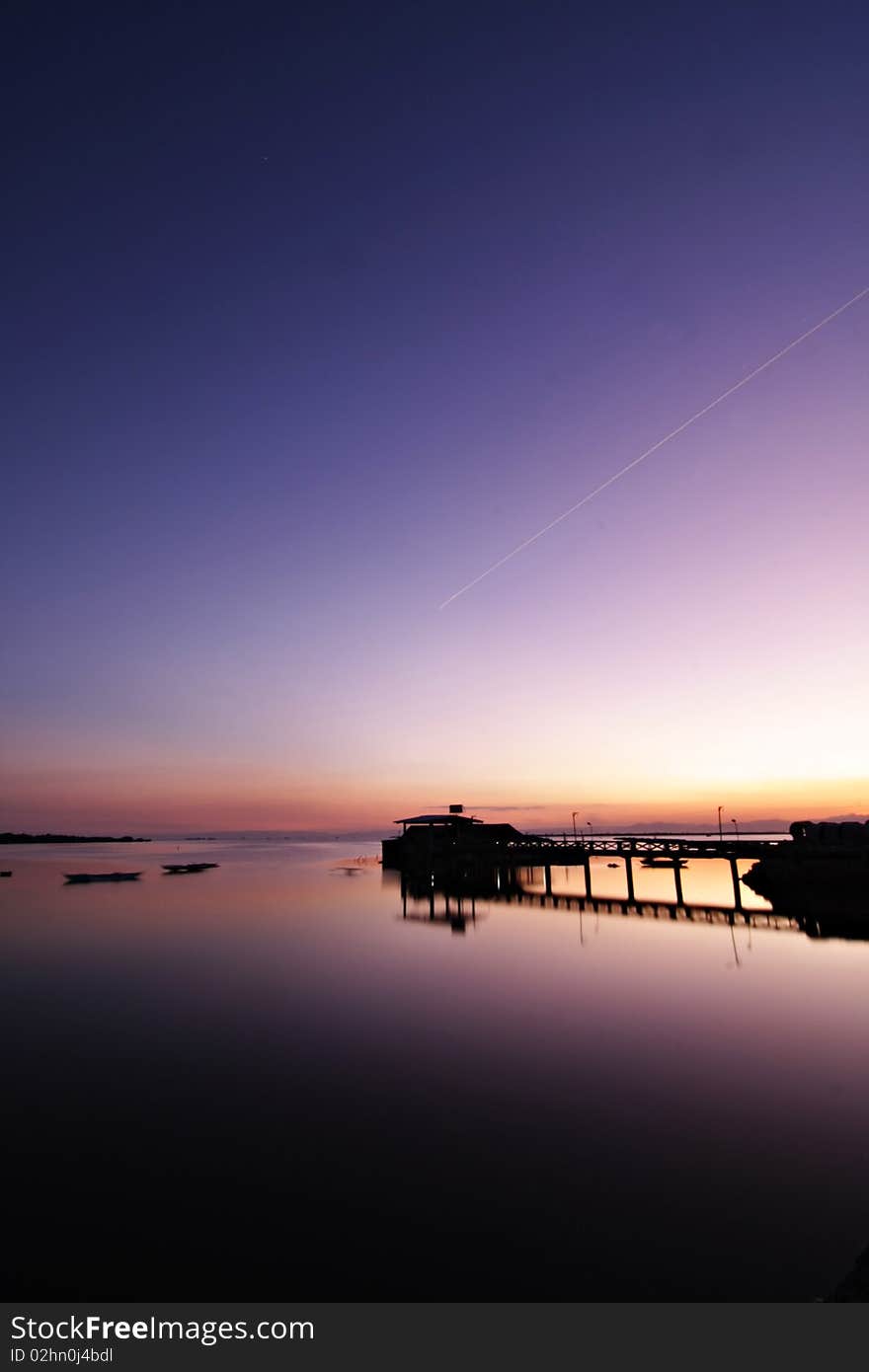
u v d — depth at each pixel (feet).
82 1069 49.14
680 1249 27.55
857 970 77.41
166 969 83.35
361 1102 42.75
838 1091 43.34
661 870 282.77
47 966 85.76
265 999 68.59
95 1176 34.17
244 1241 28.78
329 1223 29.86
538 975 76.79
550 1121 39.47
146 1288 26.09
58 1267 27.30
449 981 74.84
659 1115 39.99
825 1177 32.86
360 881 224.12
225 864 362.33
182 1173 34.37
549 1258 27.22
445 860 191.62
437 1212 30.53
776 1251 27.30
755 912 122.83
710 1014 60.90
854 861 125.08
